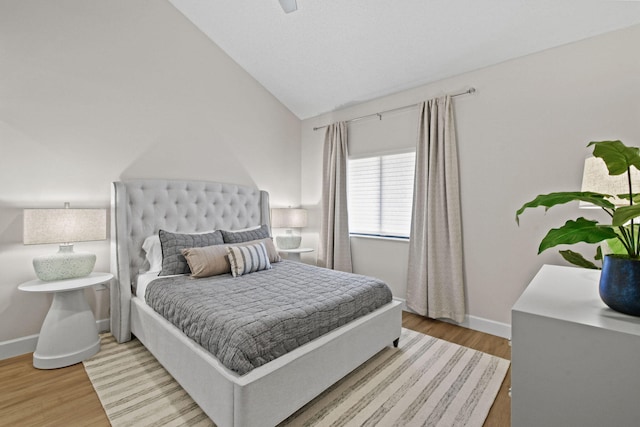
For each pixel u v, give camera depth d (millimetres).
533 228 2510
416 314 3229
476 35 2492
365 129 3732
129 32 2818
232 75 3666
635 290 835
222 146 3578
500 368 2113
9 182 2240
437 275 2977
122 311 2496
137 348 2393
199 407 1655
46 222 2139
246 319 1584
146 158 2947
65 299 2178
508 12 2248
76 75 2527
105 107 2684
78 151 2543
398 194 3488
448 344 2492
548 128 2434
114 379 1947
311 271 2744
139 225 2797
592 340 796
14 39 2248
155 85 3002
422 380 1966
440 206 2961
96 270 2641
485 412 1652
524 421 902
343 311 1960
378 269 3594
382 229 3637
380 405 1718
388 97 3506
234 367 1385
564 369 839
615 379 772
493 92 2713
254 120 3916
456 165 2889
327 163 4055
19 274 2283
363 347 2025
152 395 1780
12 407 1673
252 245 2826
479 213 2789
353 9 2604
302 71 3539
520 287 2580
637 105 2084
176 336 1796
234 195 3602
